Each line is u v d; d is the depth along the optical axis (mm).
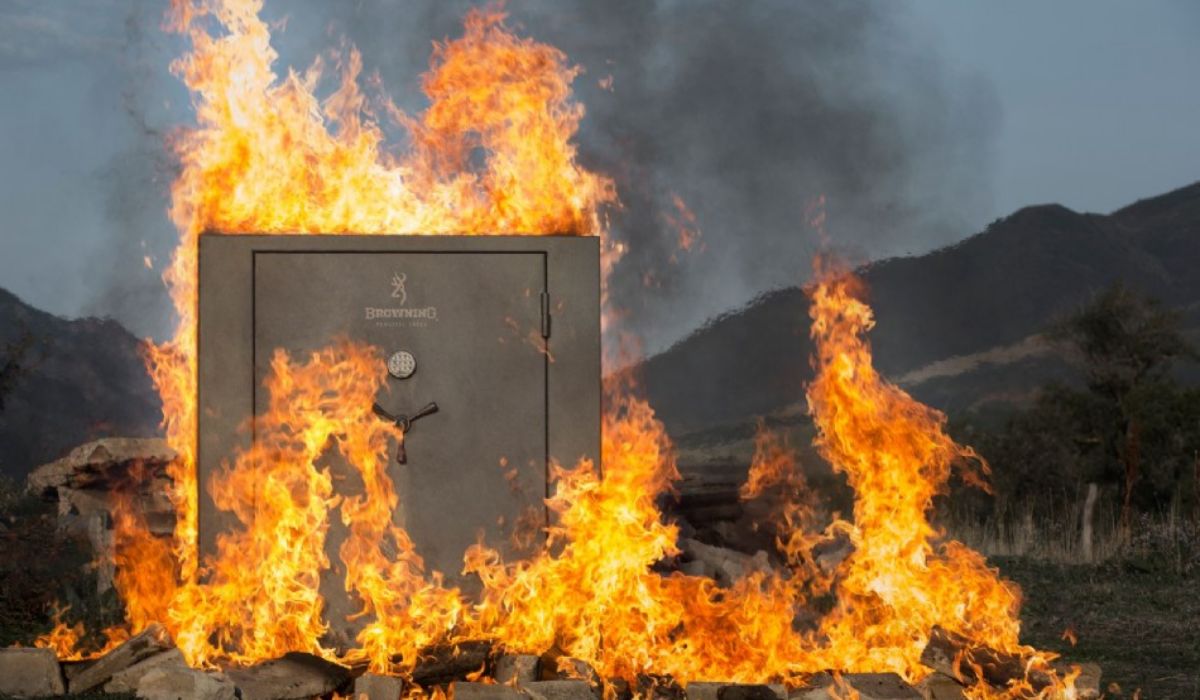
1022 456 23812
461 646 7480
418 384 7996
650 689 7246
